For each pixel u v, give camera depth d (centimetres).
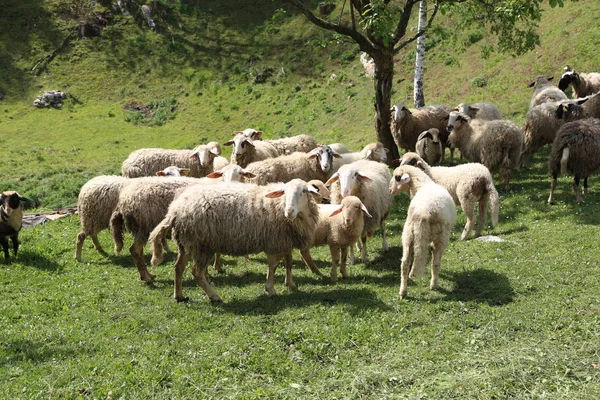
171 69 3728
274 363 692
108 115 3388
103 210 1139
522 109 2167
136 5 4206
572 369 639
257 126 3088
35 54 3838
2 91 3562
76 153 2856
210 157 1535
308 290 945
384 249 1152
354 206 938
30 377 676
